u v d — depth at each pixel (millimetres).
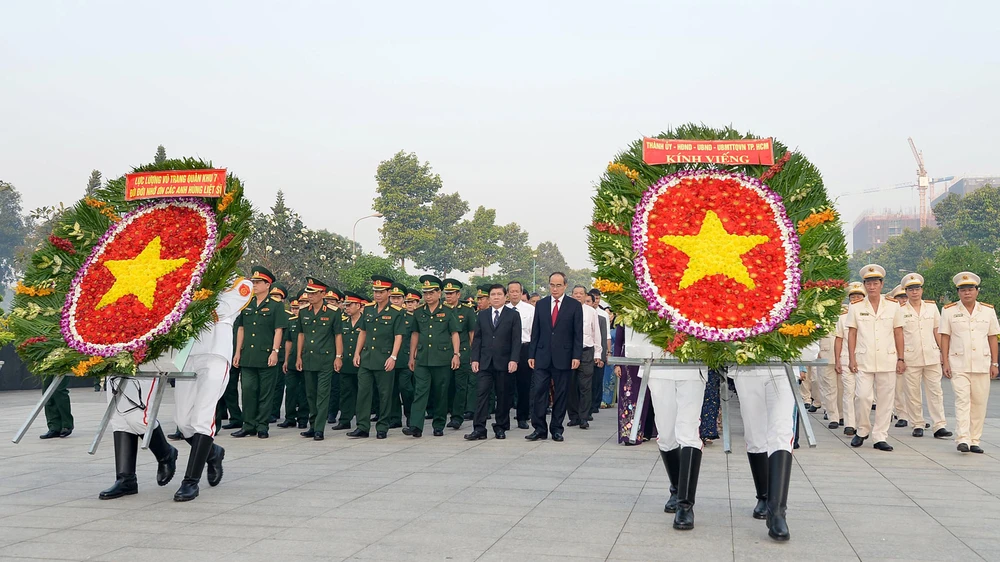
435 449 10016
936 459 9250
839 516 6047
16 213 95750
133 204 7484
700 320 5777
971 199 86688
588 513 6125
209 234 7059
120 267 7039
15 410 14977
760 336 5688
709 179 6387
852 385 11703
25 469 8305
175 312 6570
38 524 5793
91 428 12016
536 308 11148
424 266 97125
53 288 7129
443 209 98812
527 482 7516
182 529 5625
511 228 121188
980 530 5590
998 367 9953
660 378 6000
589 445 10414
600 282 6039
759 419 5902
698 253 6074
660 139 6418
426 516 6016
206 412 6883
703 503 6531
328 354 11203
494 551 5000
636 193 6367
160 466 7234
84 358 6574
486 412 11117
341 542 5238
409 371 12672
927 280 40250
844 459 9250
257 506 6418
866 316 10336
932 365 11453
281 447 10250
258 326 11281
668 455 6090
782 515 5352
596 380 15469
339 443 10703
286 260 36219
